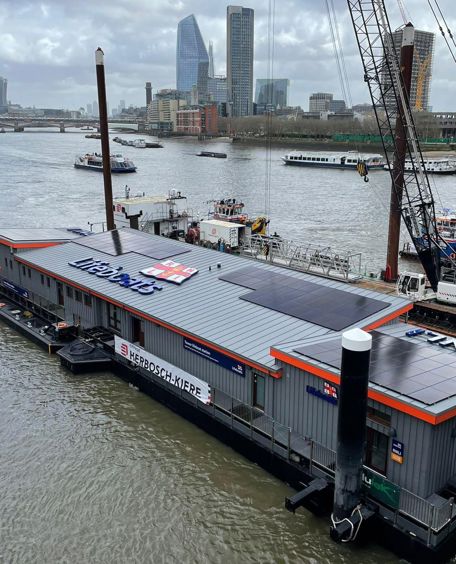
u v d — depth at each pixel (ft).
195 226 281.95
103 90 223.10
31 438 109.40
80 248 173.68
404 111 174.50
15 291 177.99
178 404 117.60
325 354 93.61
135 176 625.82
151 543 84.12
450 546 79.56
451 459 82.38
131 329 133.90
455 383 83.56
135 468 100.89
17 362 142.41
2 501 92.27
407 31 170.30
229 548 83.30
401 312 115.65
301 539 84.89
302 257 221.87
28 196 470.80
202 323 116.57
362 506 82.64
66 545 83.61
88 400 123.85
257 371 101.09
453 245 227.61
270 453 98.02
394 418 81.10
